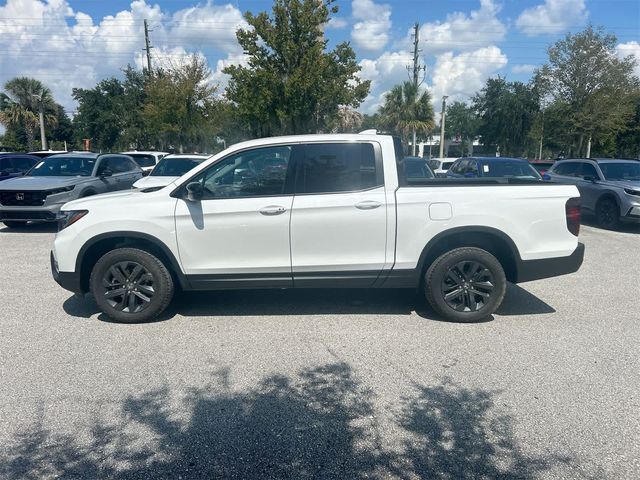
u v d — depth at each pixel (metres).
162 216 4.91
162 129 30.25
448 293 5.12
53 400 3.56
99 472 2.80
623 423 3.25
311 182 4.94
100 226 4.95
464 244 5.17
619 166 12.49
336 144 4.97
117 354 4.35
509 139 41.94
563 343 4.60
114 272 5.06
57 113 47.22
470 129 60.16
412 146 36.66
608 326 5.07
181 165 12.30
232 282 5.01
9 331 4.91
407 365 4.12
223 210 4.88
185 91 29.20
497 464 2.86
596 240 10.38
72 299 5.99
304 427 3.24
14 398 3.58
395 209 4.89
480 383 3.81
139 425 3.25
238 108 20.64
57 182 10.79
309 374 3.97
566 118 30.53
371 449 3.01
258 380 3.87
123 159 13.49
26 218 10.46
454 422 3.28
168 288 5.07
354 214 4.88
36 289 6.41
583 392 3.66
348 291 6.23
